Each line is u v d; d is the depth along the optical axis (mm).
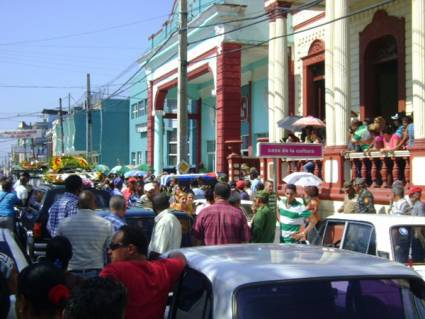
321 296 3449
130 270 4094
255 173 18484
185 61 17094
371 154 13648
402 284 3639
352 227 7172
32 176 24453
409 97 15938
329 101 15547
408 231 6602
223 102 23391
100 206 11914
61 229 6723
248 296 3389
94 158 43344
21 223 14477
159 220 7082
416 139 12375
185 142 16984
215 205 7645
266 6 18812
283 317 3330
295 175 13695
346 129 15070
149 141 35156
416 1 12672
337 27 15141
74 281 4383
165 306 4262
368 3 17578
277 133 18547
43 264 2965
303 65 21156
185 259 4262
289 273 3539
